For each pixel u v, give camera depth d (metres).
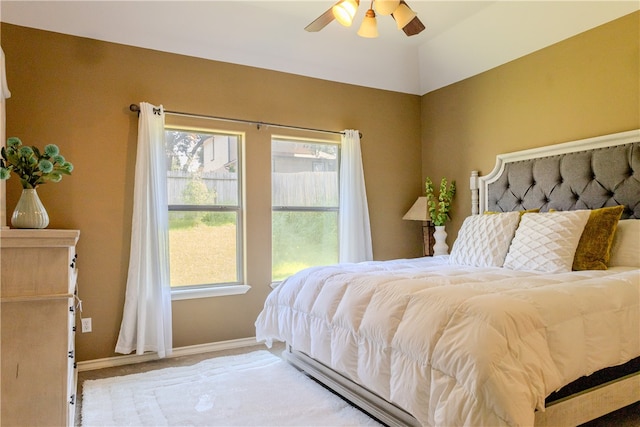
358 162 4.03
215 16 3.23
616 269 2.43
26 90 2.85
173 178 3.35
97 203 3.03
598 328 1.81
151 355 3.17
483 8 3.35
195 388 2.60
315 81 3.94
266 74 3.70
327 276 2.56
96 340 3.02
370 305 2.10
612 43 2.91
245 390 2.55
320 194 4.01
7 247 1.51
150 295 3.10
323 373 2.59
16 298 1.53
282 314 2.79
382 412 2.07
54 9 2.86
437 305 1.80
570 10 3.02
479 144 3.89
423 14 3.44
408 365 1.78
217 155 3.53
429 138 4.44
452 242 4.20
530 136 3.45
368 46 3.89
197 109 3.38
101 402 2.40
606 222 2.55
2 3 2.73
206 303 3.41
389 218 4.32
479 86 3.89
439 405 1.57
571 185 3.05
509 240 2.85
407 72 4.30
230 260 3.56
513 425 1.40
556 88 3.26
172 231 3.34
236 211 3.60
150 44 3.23
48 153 1.94
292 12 3.35
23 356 1.55
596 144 2.94
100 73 3.07
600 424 2.10
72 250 1.97
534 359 1.56
